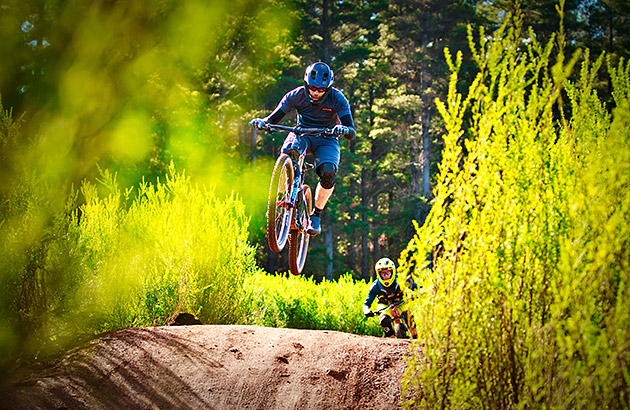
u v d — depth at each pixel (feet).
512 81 9.52
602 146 9.46
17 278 15.24
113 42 21.71
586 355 7.94
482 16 122.93
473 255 9.14
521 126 9.71
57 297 16.46
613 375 7.69
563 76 9.46
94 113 22.53
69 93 20.59
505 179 9.45
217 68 37.52
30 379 14.24
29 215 15.65
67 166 21.03
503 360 8.81
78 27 20.84
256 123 20.16
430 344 9.14
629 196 8.34
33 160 17.13
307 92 20.21
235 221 26.43
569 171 9.70
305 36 144.56
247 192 64.59
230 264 25.22
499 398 8.72
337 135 19.92
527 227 9.14
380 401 14.26
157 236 23.27
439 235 9.57
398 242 161.58
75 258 17.21
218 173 46.85
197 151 42.52
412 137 152.56
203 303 24.21
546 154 9.77
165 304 23.22
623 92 11.15
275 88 123.44
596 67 11.02
